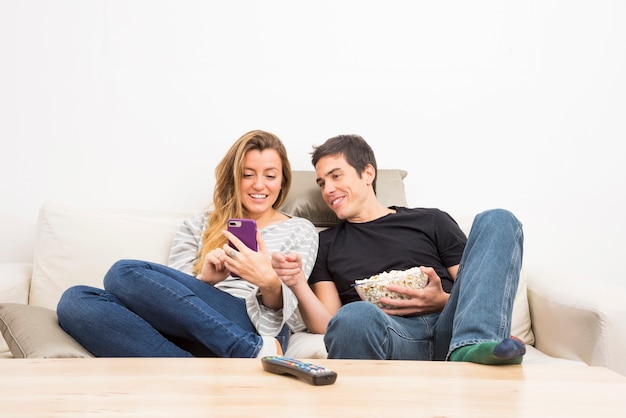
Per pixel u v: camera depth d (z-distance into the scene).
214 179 2.40
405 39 2.49
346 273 1.92
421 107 2.47
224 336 1.44
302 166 2.44
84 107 2.37
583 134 2.50
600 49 2.52
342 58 2.47
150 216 2.19
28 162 2.34
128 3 2.40
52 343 1.42
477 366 1.16
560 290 1.79
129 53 2.39
